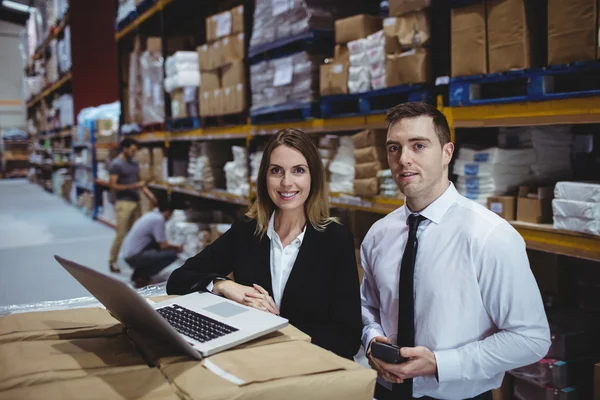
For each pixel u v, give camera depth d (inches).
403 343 61.1
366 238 70.2
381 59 115.0
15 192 628.4
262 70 161.9
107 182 360.2
